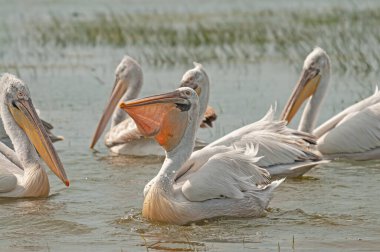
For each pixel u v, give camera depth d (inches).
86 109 792.3
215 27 1338.6
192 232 419.8
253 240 404.2
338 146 617.6
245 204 444.8
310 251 383.2
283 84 908.6
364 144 616.1
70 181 544.7
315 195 499.2
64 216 454.9
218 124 711.7
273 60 1082.1
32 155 509.4
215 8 1625.2
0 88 514.9
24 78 961.5
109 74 989.8
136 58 1103.0
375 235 411.5
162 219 435.8
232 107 783.7
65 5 1642.5
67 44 1214.9
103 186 530.6
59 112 778.8
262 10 1571.1
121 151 649.6
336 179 544.7
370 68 971.3
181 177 454.0
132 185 533.6
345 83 904.3
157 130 441.1
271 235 413.4
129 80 711.7
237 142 526.6
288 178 547.2
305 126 651.5
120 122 693.9
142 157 638.5
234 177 444.1
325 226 430.0
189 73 593.6
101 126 680.4
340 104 789.9
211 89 886.4
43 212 464.1
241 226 431.5
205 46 1194.0
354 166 593.9
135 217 451.5
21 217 453.4
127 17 1472.7
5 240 409.7
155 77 964.0
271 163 529.7
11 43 1210.0
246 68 1023.0
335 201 483.2
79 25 1366.9
